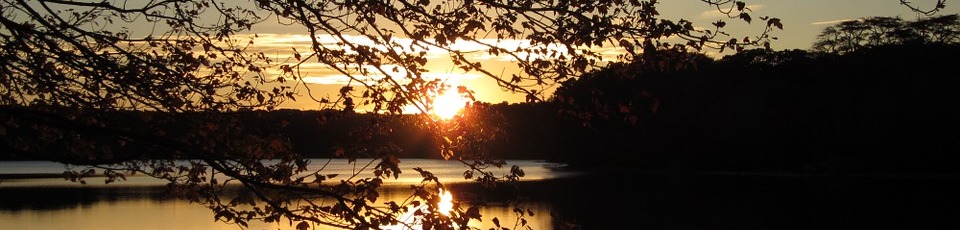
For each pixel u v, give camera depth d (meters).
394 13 6.77
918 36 71.88
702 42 6.52
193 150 6.61
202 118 7.49
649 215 38.75
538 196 47.59
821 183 56.09
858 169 61.97
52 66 7.33
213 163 6.56
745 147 66.56
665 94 58.75
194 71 7.57
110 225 33.78
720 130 65.25
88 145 7.70
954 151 60.59
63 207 41.34
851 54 70.81
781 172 66.00
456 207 6.84
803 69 71.19
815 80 70.62
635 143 63.78
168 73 7.24
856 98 65.56
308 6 6.66
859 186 52.72
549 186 55.41
